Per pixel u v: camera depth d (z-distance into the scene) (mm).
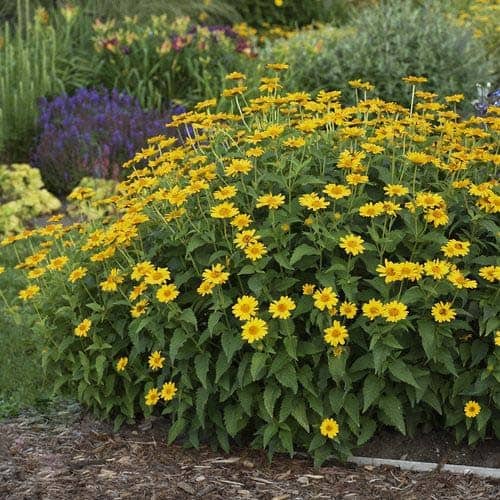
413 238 3678
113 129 7973
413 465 3756
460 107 8711
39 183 7500
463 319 3705
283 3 12812
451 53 8953
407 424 3840
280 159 3885
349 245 3523
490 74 9570
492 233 3736
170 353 3600
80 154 7742
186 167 4207
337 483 3633
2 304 5762
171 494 3529
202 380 3615
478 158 3912
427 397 3680
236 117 4332
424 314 3564
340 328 3498
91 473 3709
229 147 4309
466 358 3656
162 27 9750
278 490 3568
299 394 3684
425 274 3660
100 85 8961
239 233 3730
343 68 9164
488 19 10961
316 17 12984
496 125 4102
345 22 13070
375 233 3584
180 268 3887
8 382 4711
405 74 8906
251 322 3459
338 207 3855
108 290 3840
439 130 4242
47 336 4113
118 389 4125
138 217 3881
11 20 10539
